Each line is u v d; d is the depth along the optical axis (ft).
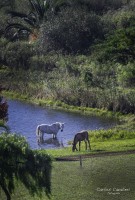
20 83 414.41
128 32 351.05
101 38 471.62
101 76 380.37
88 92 362.12
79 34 467.52
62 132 299.17
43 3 525.75
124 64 367.86
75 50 463.01
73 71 403.95
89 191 189.57
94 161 226.38
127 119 325.83
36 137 286.87
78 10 496.23
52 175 206.28
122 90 358.02
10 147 150.71
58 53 453.99
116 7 574.56
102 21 484.74
